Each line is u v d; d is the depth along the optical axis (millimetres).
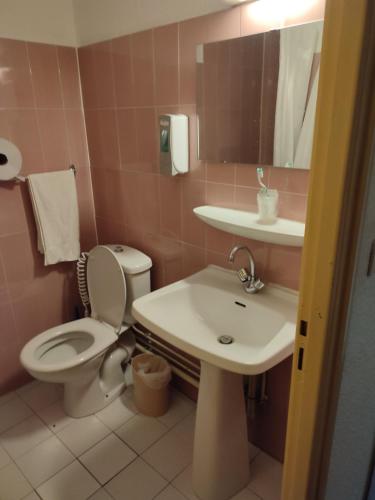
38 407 1907
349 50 509
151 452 1633
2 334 1963
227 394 1284
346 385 786
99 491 1463
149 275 1830
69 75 1892
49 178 1883
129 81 1646
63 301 2182
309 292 660
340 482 939
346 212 590
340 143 552
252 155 1277
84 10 1754
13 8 1635
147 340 2031
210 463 1355
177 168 1476
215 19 1247
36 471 1547
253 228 1175
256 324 1285
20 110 1763
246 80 1216
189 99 1420
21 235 1920
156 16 1434
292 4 1054
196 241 1611
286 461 817
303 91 1094
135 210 1881
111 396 1912
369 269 709
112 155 1900
